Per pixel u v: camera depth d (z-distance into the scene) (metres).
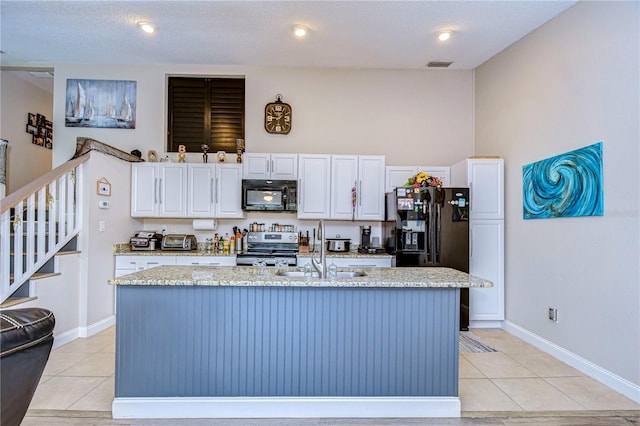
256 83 4.61
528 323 3.45
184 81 4.67
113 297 3.90
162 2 3.02
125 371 2.05
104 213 3.73
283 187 4.18
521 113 3.60
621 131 2.45
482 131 4.43
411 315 2.11
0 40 3.76
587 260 2.73
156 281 1.96
